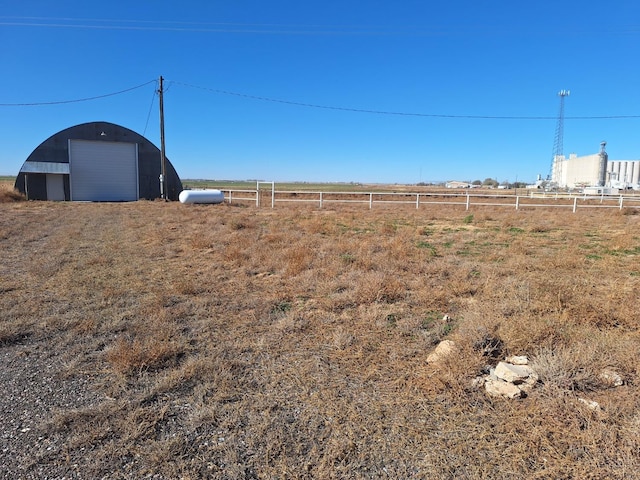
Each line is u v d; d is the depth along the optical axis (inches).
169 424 124.9
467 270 297.3
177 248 405.1
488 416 126.8
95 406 133.0
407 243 420.8
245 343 181.9
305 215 767.1
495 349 164.4
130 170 1464.1
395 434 119.8
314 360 166.6
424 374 152.6
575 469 103.1
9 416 127.5
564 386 136.9
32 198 1339.8
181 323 206.1
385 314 213.2
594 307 203.2
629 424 118.2
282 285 270.2
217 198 1085.1
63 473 103.7
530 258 358.6
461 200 1486.2
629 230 555.8
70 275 294.0
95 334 191.5
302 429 122.7
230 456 109.9
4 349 176.9
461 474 103.7
